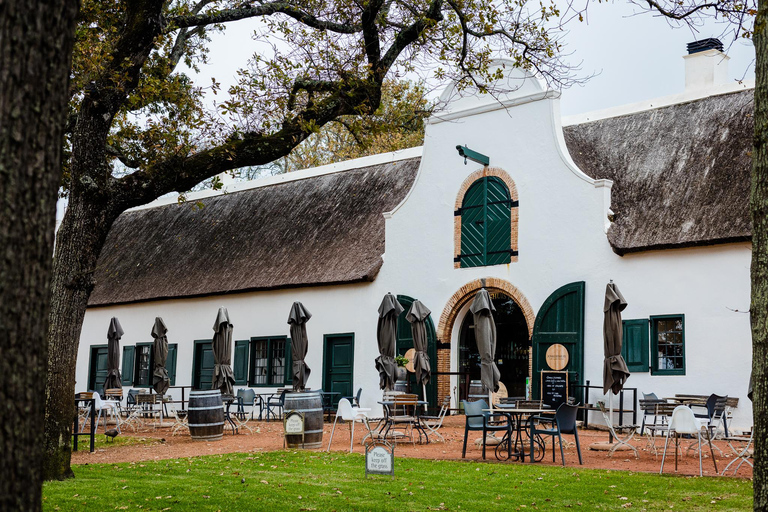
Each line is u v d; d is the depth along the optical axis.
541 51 13.66
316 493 9.12
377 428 17.61
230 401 18.16
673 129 19.12
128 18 11.18
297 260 23.69
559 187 18.72
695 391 16.22
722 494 8.98
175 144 15.34
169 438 16.45
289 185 27.31
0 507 3.25
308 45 14.13
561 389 17.56
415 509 8.26
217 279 25.28
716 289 16.20
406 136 33.94
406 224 21.41
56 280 10.67
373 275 21.55
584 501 8.67
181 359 25.88
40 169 3.49
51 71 3.55
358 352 21.64
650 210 17.66
